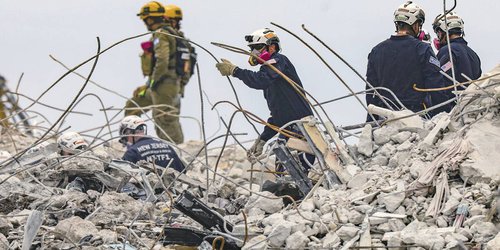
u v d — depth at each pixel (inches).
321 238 1007.6
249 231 1019.9
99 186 1261.1
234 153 1699.1
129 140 1432.1
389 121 1186.0
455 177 1047.6
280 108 1245.7
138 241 1039.0
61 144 1311.5
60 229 1061.8
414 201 1031.6
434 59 1275.8
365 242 979.9
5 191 1203.2
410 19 1290.6
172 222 1123.3
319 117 1187.3
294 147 1174.3
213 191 1253.1
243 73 1210.0
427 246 950.4
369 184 1079.0
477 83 1136.2
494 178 1019.9
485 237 959.0
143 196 1239.5
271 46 1238.9
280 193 1136.2
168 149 1357.0
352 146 1204.5
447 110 1293.1
